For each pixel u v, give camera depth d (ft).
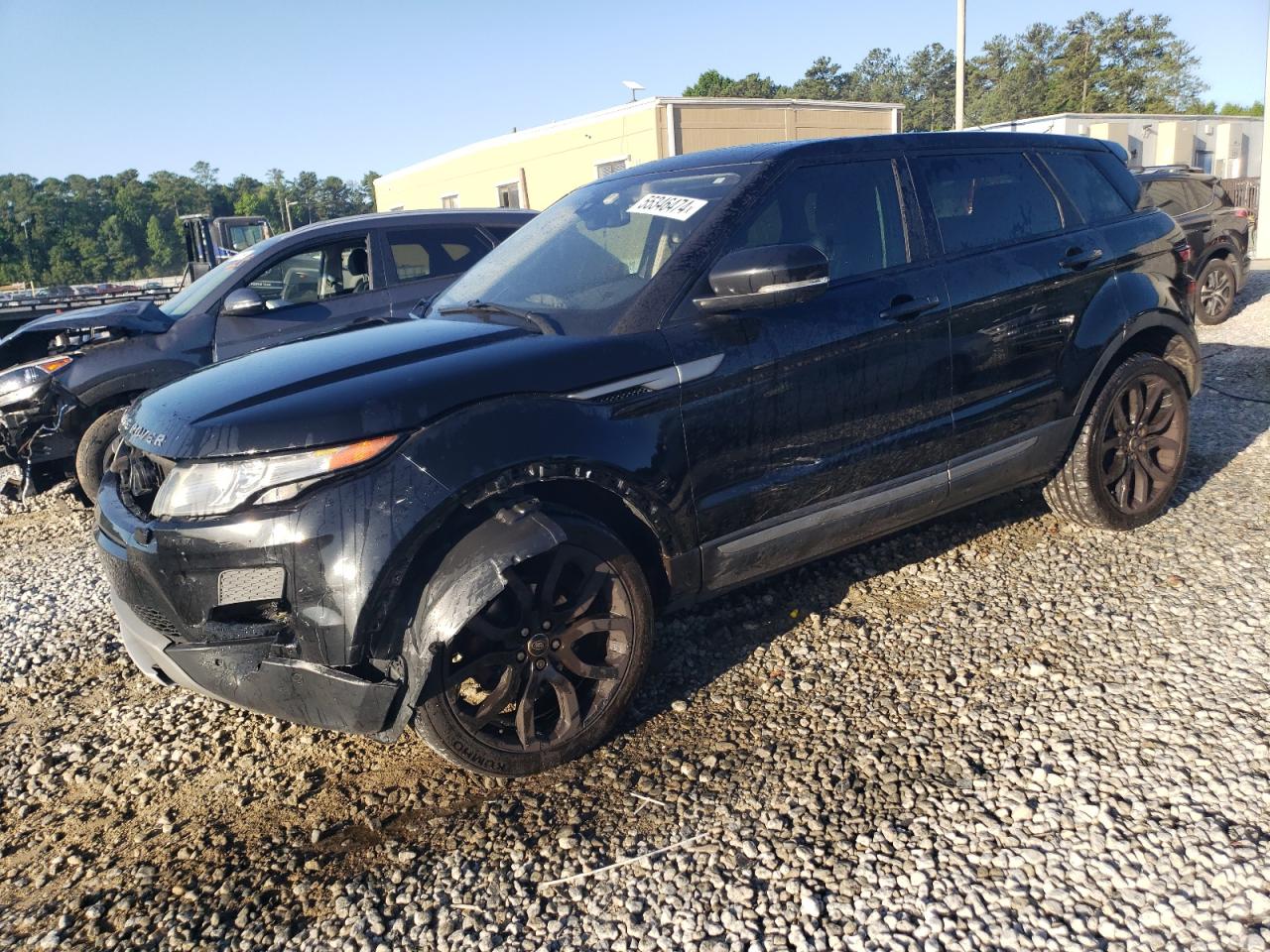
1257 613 11.12
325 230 20.77
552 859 7.87
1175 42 230.89
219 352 19.89
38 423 19.49
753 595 12.74
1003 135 13.12
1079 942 6.54
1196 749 8.59
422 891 7.63
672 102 63.93
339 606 7.83
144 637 8.77
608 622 9.12
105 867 8.29
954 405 11.55
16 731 10.94
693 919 7.06
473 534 8.26
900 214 11.53
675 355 9.39
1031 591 12.23
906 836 7.77
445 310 11.43
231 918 7.48
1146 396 13.75
